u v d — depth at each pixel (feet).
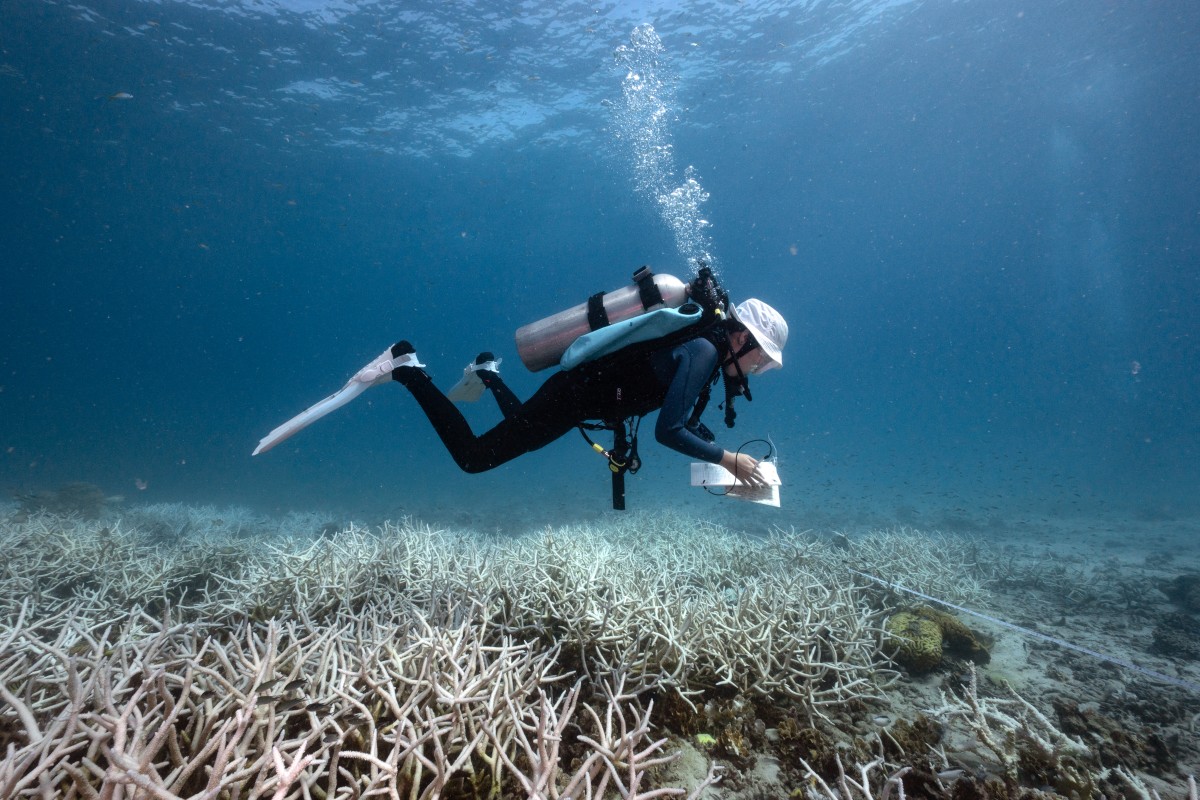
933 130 130.72
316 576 12.47
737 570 17.76
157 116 80.53
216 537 20.65
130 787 3.78
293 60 70.69
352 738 6.12
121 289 258.16
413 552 14.49
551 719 6.54
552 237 183.52
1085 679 13.37
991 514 55.42
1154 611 20.67
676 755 5.83
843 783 6.43
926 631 13.06
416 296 287.69
